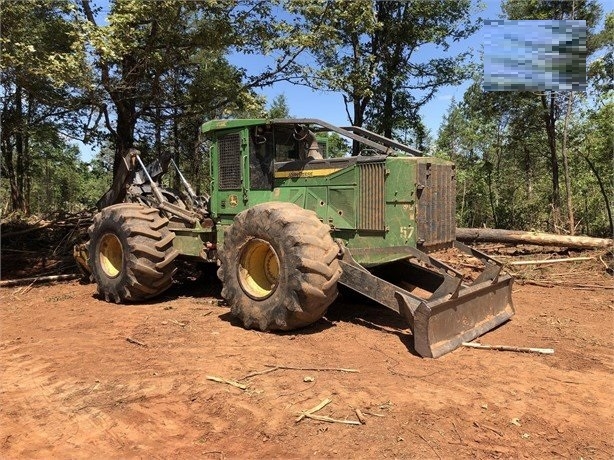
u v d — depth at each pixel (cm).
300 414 368
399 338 551
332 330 577
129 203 823
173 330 585
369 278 557
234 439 343
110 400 404
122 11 919
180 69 1183
